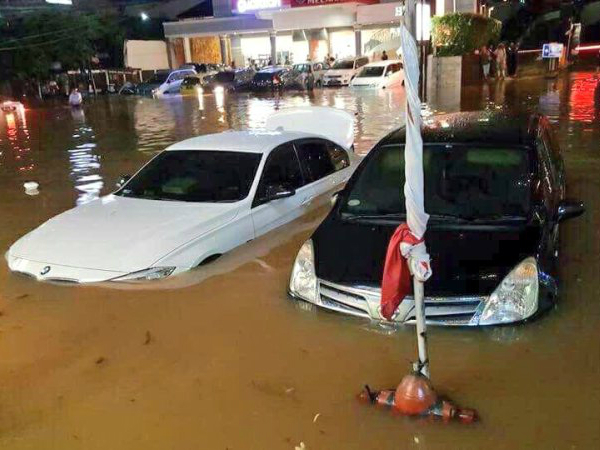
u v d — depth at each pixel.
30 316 4.38
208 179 6.07
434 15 20.89
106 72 38.19
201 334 3.99
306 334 3.90
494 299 3.70
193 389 3.39
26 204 8.49
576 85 21.36
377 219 4.55
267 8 38.16
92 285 4.80
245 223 5.64
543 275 3.89
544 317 3.85
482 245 4.03
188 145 6.56
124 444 2.96
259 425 3.05
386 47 36.03
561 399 3.10
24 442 3.01
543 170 4.78
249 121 18.38
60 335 4.09
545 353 3.50
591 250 5.21
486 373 3.35
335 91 27.44
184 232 5.21
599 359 3.42
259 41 41.69
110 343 3.95
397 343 3.71
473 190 4.57
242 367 3.57
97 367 3.67
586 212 6.39
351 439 2.90
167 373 3.56
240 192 5.88
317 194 6.75
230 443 2.93
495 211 4.38
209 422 3.09
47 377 3.59
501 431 2.89
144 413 3.20
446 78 19.50
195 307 4.39
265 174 6.08
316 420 3.06
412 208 2.82
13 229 7.21
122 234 5.25
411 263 2.91
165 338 3.97
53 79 36.34
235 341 3.87
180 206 5.73
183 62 44.00
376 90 26.14
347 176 7.38
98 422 3.14
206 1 45.19
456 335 3.68
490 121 5.50
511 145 4.83
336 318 4.04
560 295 4.20
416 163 2.76
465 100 18.28
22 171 11.18
